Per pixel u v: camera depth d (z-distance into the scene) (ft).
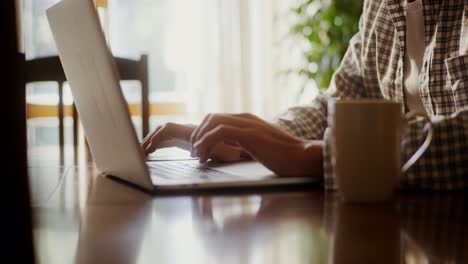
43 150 4.98
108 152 2.89
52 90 11.17
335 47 11.37
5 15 2.69
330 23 11.39
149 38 12.20
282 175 2.72
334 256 1.45
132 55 12.15
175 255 1.48
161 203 2.24
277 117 4.41
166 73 12.24
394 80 4.50
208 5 12.07
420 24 4.34
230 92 12.19
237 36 12.16
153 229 1.79
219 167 3.24
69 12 2.75
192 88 12.12
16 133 2.71
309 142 2.77
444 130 2.51
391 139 2.12
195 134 2.91
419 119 2.61
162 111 12.23
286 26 12.51
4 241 1.64
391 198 2.19
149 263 1.41
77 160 4.05
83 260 1.44
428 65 3.97
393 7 4.36
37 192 2.53
